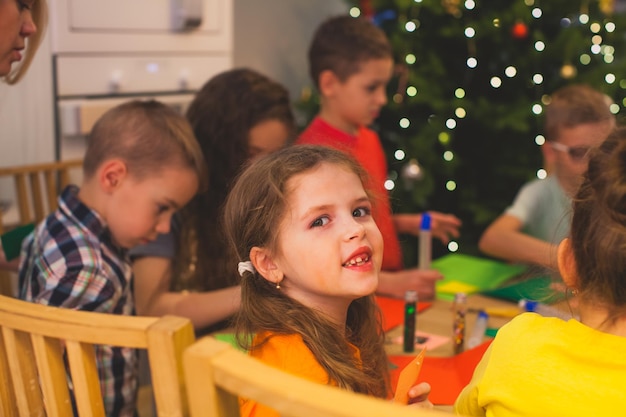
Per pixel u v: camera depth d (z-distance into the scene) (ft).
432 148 10.24
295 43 13.56
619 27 10.46
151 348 2.23
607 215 2.54
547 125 7.02
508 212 7.24
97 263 4.35
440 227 7.14
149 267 5.31
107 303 4.35
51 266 4.32
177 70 8.85
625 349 2.52
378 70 7.07
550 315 4.15
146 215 4.61
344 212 3.08
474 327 4.91
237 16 12.34
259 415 2.69
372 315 3.48
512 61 10.11
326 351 2.99
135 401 4.65
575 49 9.93
